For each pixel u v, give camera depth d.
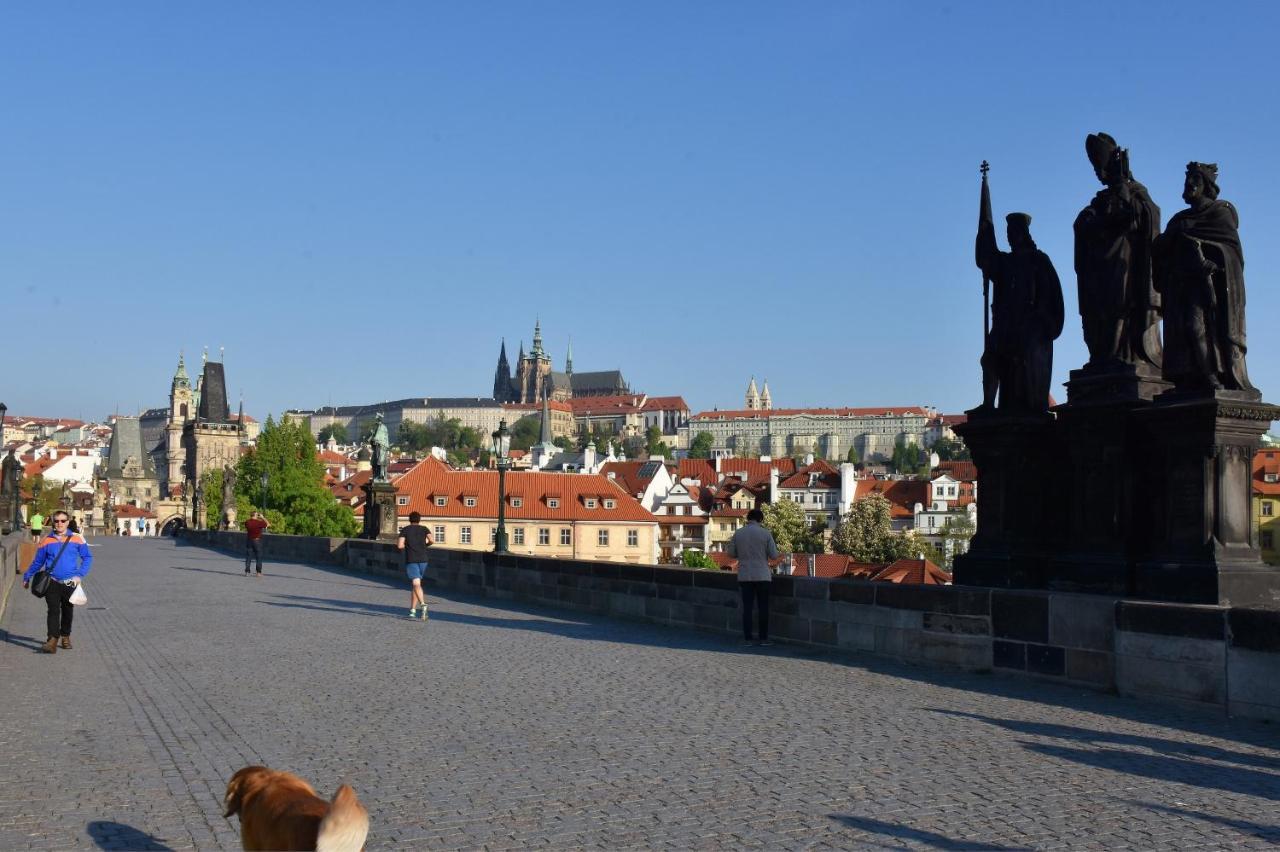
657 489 172.75
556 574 29.38
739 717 12.96
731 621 22.12
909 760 10.73
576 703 13.94
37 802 9.30
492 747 11.36
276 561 57.19
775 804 9.18
